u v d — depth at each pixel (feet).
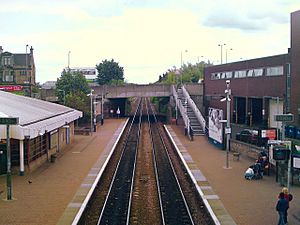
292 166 81.15
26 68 305.73
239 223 62.18
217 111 142.92
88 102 210.38
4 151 96.27
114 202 78.33
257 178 92.48
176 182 94.94
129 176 102.58
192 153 129.80
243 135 129.08
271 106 164.35
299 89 112.16
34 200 75.00
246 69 181.16
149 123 240.12
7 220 63.62
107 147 142.61
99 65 405.18
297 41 113.09
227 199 75.66
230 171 101.55
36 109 126.41
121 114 297.12
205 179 92.43
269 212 67.62
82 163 112.27
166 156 133.28
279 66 152.76
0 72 304.09
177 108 233.96
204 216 69.00
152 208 74.13
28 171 98.02
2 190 81.87
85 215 69.97
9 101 126.00
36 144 104.94
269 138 115.55
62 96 241.14
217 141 142.61
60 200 74.95
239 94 188.65
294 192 79.56
